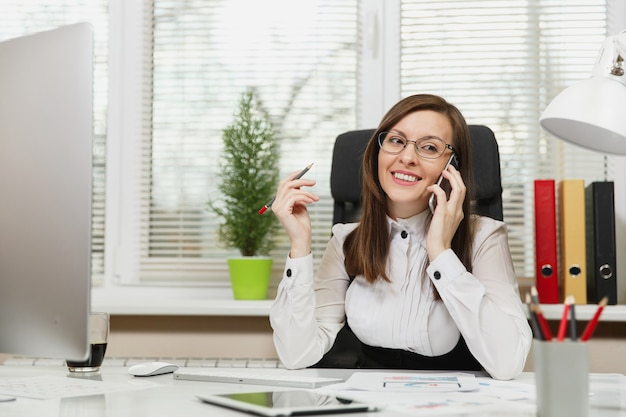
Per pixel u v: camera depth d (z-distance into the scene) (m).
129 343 2.58
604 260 2.34
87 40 1.01
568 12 2.68
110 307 2.35
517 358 1.55
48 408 1.03
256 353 2.56
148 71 2.79
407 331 1.82
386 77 2.71
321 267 2.04
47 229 1.04
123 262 2.76
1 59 1.08
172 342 2.58
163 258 2.74
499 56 2.69
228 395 1.09
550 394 0.90
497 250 1.84
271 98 2.74
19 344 1.08
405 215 1.87
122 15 2.79
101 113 2.80
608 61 1.26
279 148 2.72
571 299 0.95
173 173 2.77
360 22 2.74
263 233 2.55
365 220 1.89
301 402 1.03
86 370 1.46
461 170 1.87
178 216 2.76
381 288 1.88
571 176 2.66
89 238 1.01
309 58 2.74
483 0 2.70
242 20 2.76
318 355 1.80
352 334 2.08
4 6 2.83
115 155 2.78
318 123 2.73
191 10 2.78
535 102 2.68
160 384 1.29
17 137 1.07
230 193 2.57
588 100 1.21
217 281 2.74
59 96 1.03
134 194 2.77
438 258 1.64
